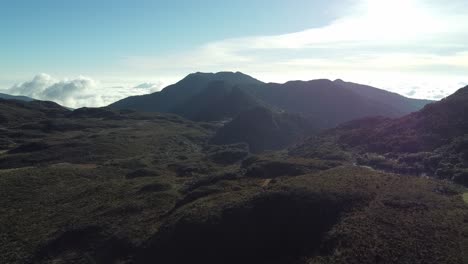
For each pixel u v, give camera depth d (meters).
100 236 53.94
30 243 53.16
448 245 36.56
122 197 68.94
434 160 66.00
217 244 47.28
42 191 74.62
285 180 59.16
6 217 61.56
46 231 56.38
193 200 61.47
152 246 49.19
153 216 58.72
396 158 73.38
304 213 47.97
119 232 53.78
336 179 56.03
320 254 41.22
